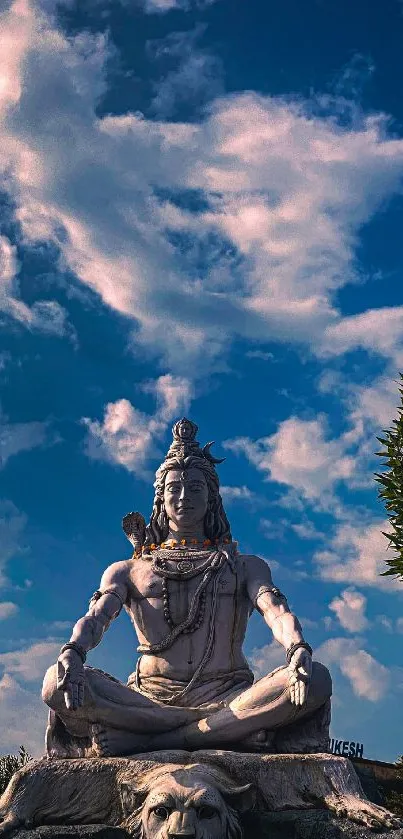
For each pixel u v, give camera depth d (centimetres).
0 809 616
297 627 671
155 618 714
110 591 718
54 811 616
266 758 623
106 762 627
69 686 632
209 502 772
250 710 648
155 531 766
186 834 571
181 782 594
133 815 603
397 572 798
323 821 596
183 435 780
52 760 638
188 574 721
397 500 813
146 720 655
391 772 1241
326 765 626
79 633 669
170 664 700
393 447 830
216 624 711
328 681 652
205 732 653
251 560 739
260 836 604
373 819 595
